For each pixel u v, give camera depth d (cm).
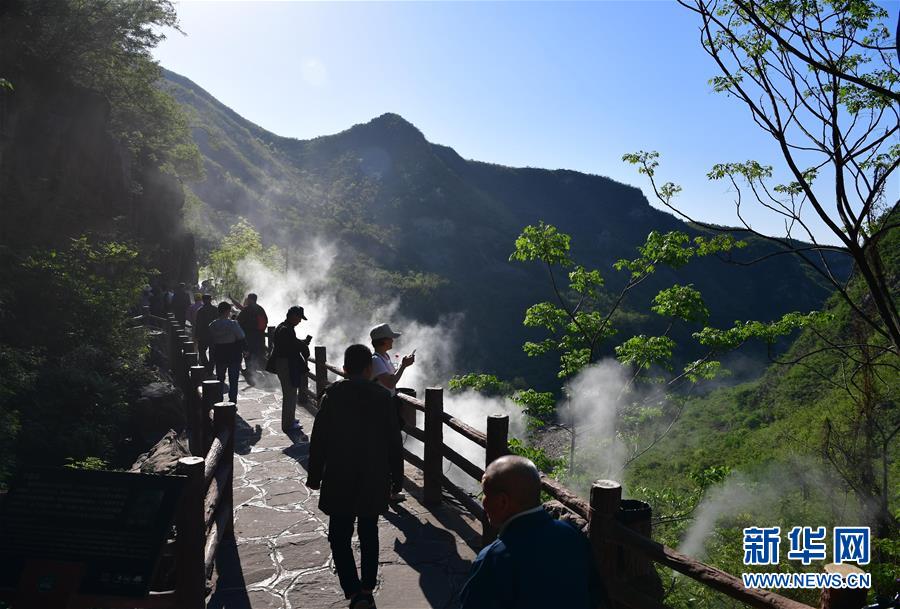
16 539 275
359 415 364
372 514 360
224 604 390
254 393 1127
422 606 390
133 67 3322
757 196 650
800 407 2350
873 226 579
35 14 2341
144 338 1393
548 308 1039
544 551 183
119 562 270
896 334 570
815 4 559
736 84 564
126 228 2492
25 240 1608
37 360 1035
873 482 815
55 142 2208
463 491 530
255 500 584
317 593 405
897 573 542
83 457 930
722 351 926
